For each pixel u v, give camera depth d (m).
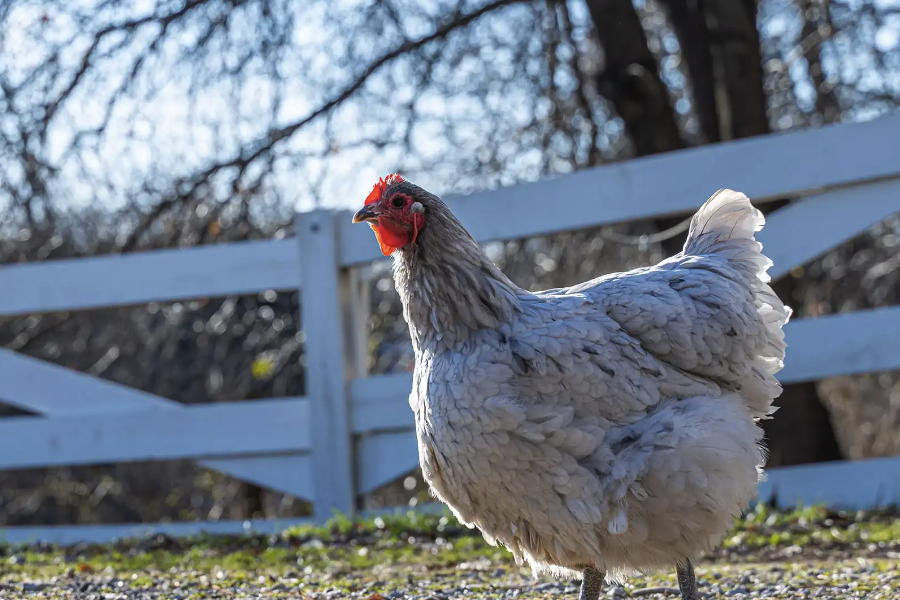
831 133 6.91
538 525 3.93
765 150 7.08
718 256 4.41
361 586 5.46
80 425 8.26
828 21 11.12
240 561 6.38
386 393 7.79
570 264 12.28
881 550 5.99
